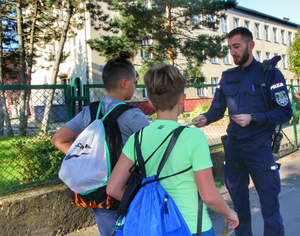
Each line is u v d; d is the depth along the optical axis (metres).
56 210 2.75
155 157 1.33
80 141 1.68
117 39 13.26
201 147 1.28
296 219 3.10
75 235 2.80
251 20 30.11
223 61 27.80
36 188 2.79
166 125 1.37
